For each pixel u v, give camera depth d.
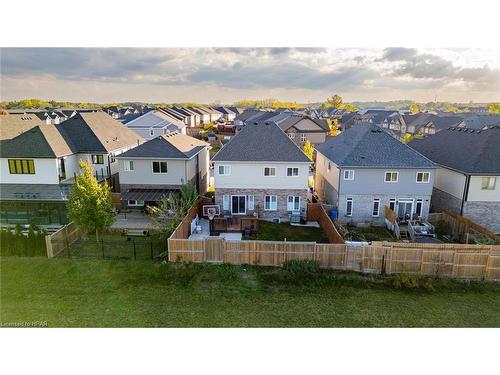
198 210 30.45
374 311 17.98
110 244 24.50
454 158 30.88
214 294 19.11
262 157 28.91
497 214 28.72
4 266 21.31
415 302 18.84
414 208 29.28
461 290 19.97
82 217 23.33
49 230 26.88
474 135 32.03
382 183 28.84
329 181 32.75
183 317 17.17
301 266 21.02
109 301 18.36
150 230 26.45
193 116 107.12
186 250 21.73
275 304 18.39
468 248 20.73
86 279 20.27
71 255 22.81
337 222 29.06
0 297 18.55
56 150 33.16
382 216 29.44
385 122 116.44
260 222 29.50
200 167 37.81
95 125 39.03
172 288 19.55
